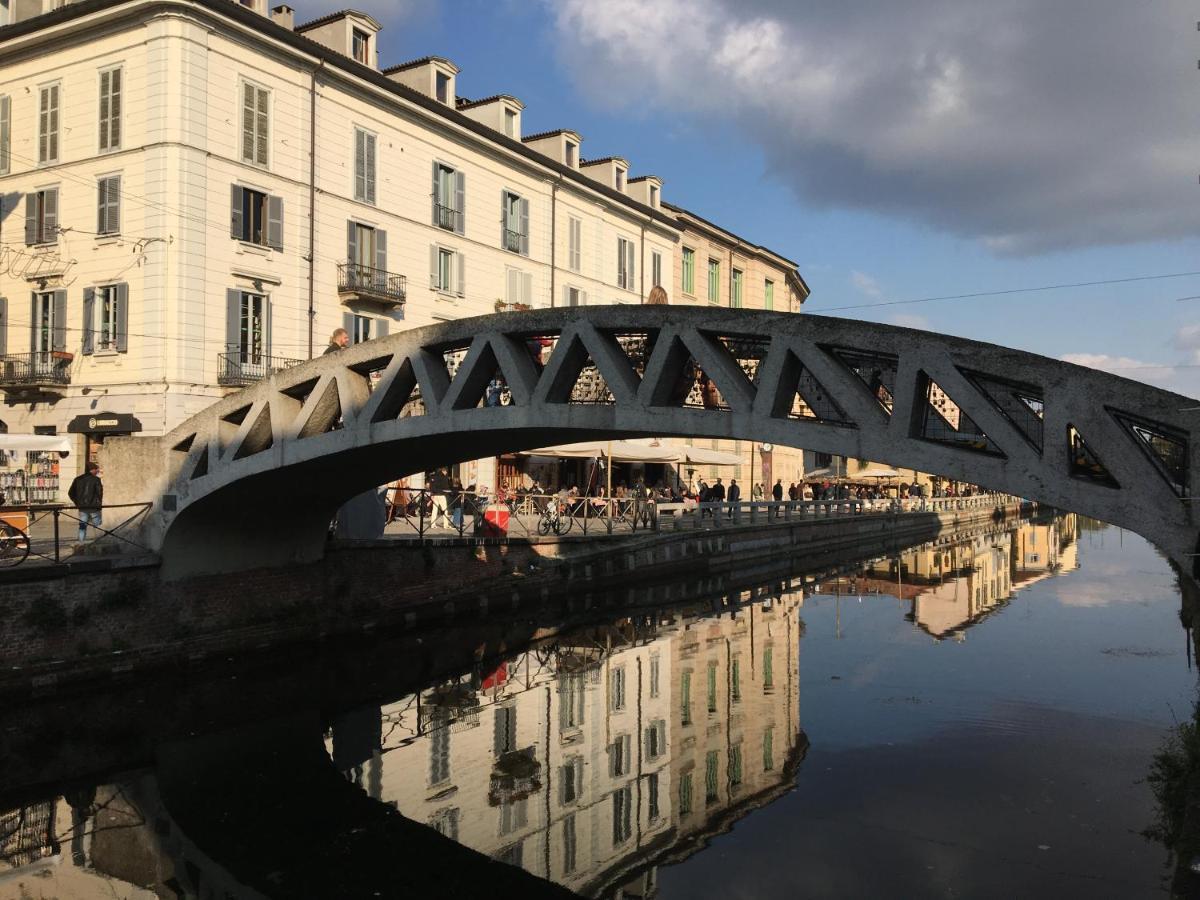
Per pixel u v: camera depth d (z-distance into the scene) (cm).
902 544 4462
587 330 1081
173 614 1490
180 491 1468
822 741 1167
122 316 2494
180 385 2444
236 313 2581
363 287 2892
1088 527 6675
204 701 1401
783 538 3603
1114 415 780
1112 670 1525
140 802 1027
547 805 1020
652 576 2758
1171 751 1082
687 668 1675
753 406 962
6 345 2692
